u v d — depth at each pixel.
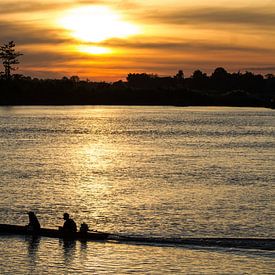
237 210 115.75
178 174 164.62
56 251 89.19
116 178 157.62
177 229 101.44
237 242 91.69
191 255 86.81
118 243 92.50
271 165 185.25
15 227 97.75
